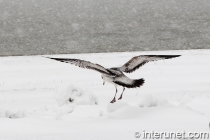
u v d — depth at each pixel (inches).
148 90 687.1
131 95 634.8
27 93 685.3
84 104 422.9
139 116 300.0
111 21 3287.4
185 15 3673.7
